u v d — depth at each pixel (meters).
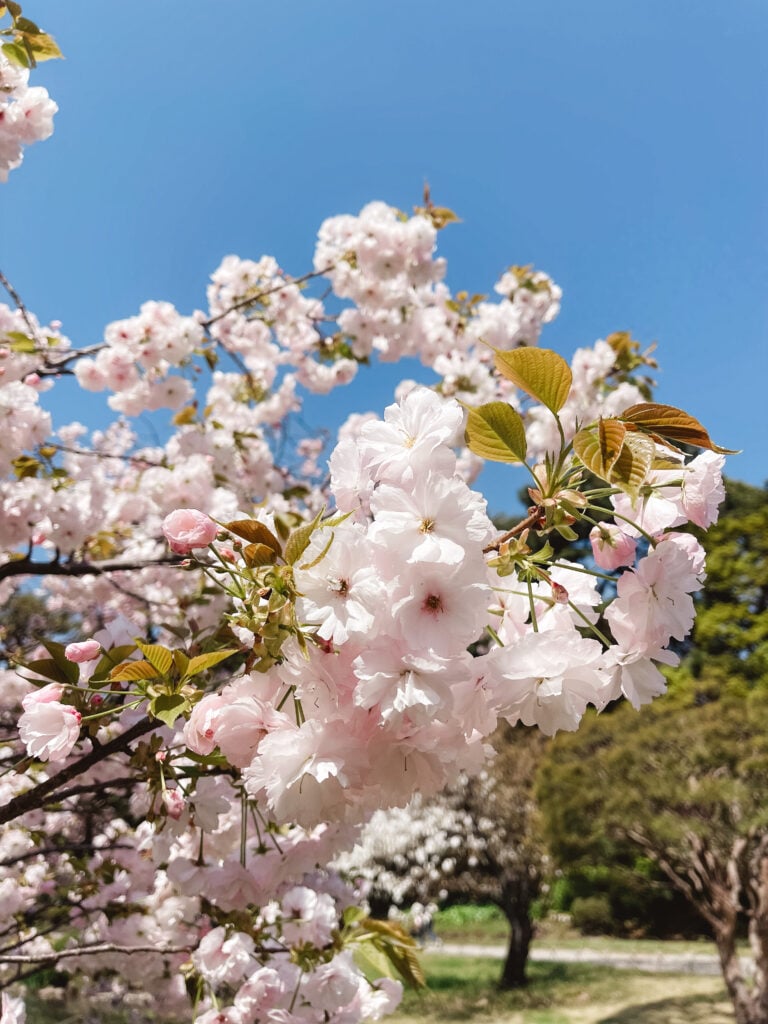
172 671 1.15
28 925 2.99
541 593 1.15
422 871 11.68
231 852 1.93
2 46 2.49
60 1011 5.30
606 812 7.98
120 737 1.29
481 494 0.94
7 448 3.06
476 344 5.14
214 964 1.82
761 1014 7.70
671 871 8.62
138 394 4.20
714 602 17.77
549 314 5.35
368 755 1.00
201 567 1.09
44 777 2.85
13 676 3.52
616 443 0.97
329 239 4.70
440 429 0.99
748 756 7.75
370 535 0.93
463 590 0.92
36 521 3.44
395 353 5.22
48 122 2.79
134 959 2.74
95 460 3.91
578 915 15.78
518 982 11.00
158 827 1.34
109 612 5.84
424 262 4.59
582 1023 8.91
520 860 11.18
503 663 0.99
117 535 4.34
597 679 1.01
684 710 9.43
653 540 1.08
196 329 4.11
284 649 0.97
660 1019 8.81
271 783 0.95
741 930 14.72
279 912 2.02
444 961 12.89
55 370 3.39
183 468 4.05
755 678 15.90
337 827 1.74
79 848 2.46
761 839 7.97
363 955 1.92
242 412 5.51
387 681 0.92
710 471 1.07
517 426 1.06
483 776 11.60
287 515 2.72
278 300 5.09
